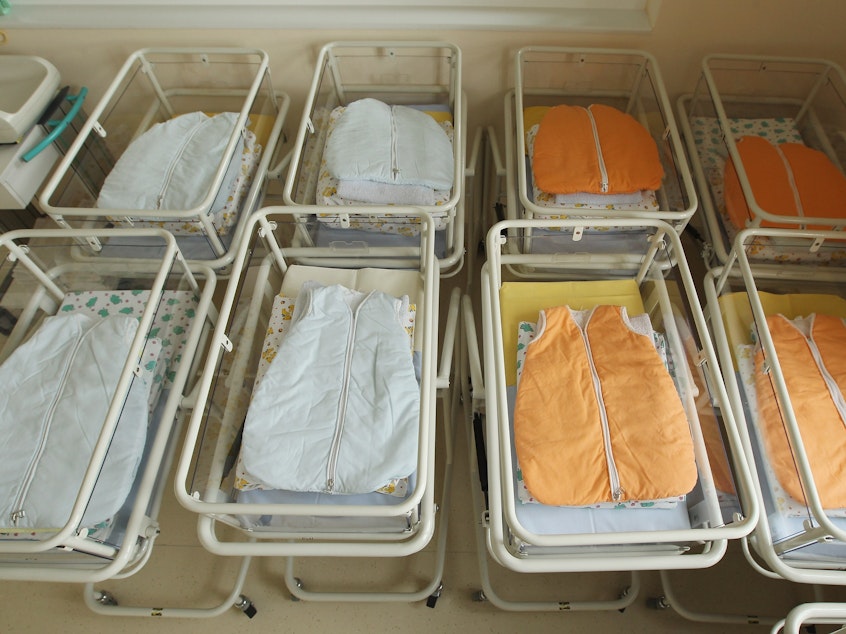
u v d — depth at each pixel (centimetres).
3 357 141
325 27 176
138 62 179
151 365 132
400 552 105
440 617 158
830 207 147
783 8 163
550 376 120
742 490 104
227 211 157
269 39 181
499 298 136
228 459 117
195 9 178
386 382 114
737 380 131
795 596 155
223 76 189
